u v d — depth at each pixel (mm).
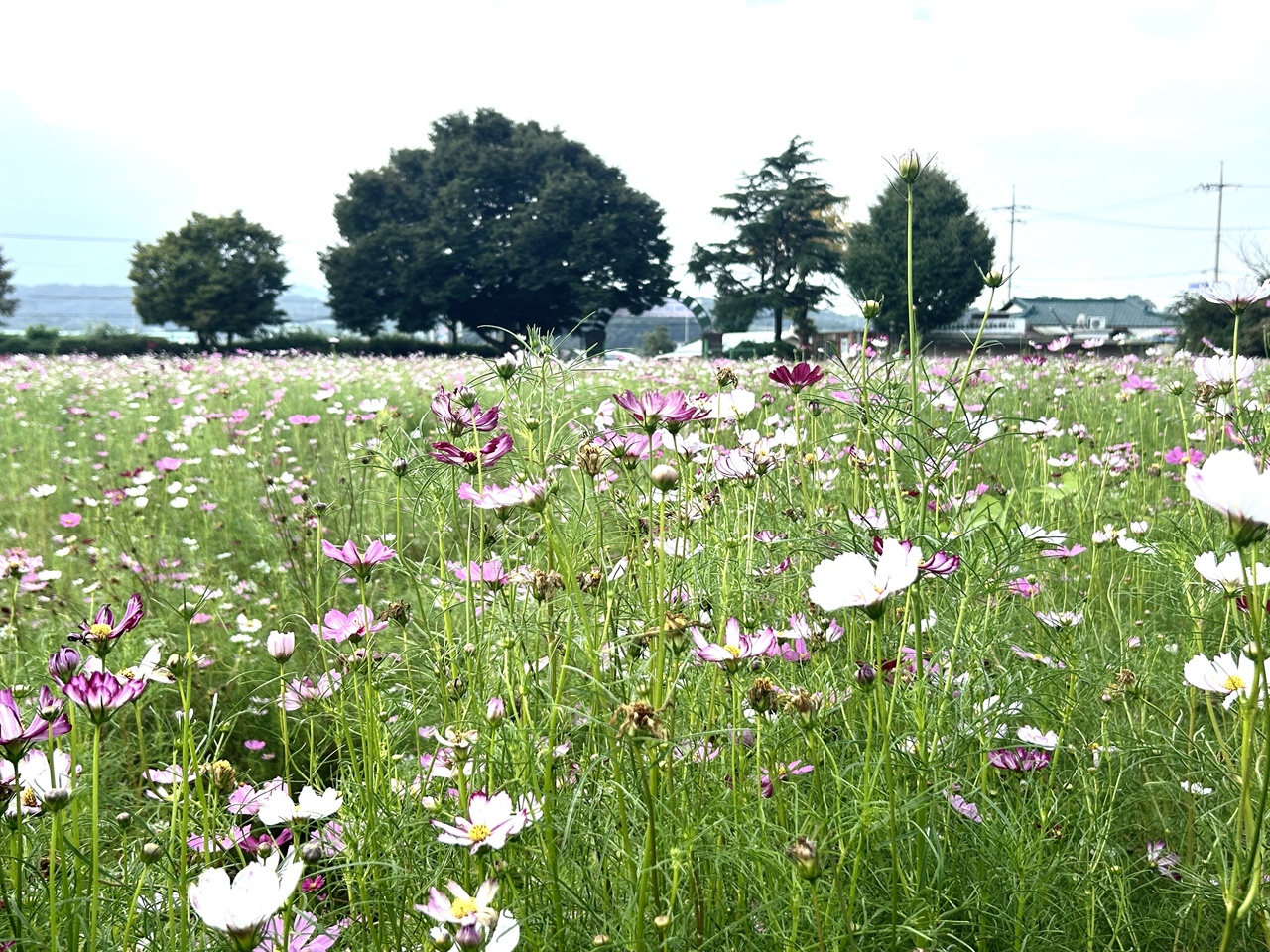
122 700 1246
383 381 11602
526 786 1590
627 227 47281
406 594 3086
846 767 1598
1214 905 1678
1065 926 1637
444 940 1189
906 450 2076
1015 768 1785
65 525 4723
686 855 1391
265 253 47719
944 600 1975
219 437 7117
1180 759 1872
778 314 49594
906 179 2035
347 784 1728
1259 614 1093
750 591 2100
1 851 1413
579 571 2035
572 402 2400
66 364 16172
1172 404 5680
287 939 1255
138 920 1449
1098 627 2693
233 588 3996
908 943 1447
